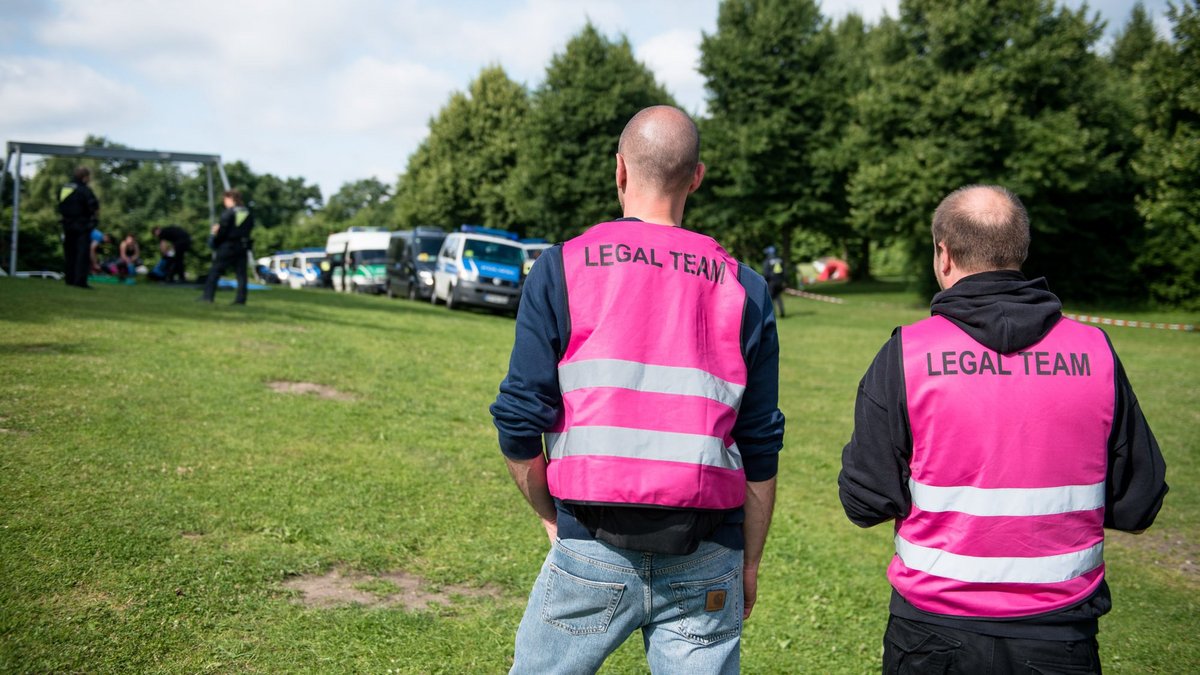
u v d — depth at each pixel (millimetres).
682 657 1967
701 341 1944
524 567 4629
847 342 18797
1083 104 30109
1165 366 14938
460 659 3543
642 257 1974
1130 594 5102
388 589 4141
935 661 2033
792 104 39156
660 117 2127
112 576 3713
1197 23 23141
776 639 4242
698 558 1957
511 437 1943
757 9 40031
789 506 6672
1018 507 1997
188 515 4551
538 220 42250
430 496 5578
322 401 7785
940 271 2307
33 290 12617
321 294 20438
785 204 39750
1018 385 2025
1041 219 28531
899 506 2100
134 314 10977
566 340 1943
